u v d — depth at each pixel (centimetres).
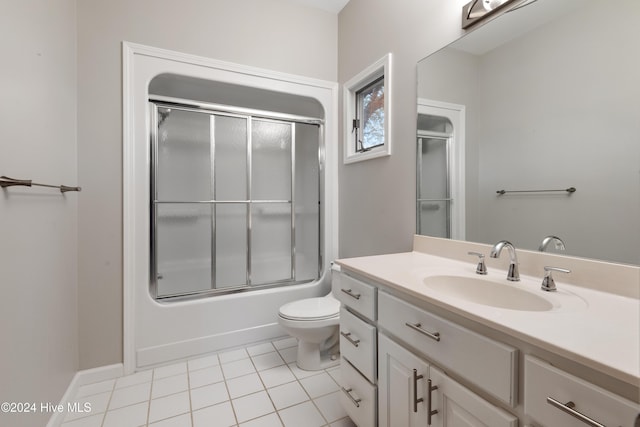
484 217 129
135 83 183
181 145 225
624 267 85
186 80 208
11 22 102
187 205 228
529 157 111
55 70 139
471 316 75
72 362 161
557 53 101
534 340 62
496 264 123
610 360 52
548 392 60
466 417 78
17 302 104
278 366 191
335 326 178
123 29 179
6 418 95
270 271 259
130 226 181
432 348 89
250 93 281
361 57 214
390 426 108
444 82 146
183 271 227
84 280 171
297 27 232
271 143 256
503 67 119
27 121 112
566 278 99
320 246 254
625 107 85
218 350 209
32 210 116
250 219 245
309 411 149
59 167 143
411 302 99
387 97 183
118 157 178
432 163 154
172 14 192
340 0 230
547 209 105
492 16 124
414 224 167
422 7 159
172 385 171
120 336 180
